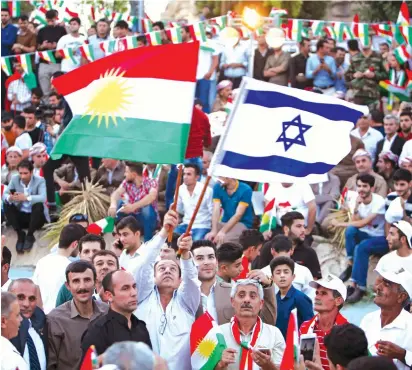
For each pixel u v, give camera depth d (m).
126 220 11.47
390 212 15.38
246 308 8.91
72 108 9.43
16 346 8.68
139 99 9.33
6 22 23.34
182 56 9.36
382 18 26.62
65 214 17.67
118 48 21.62
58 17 24.47
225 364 8.77
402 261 12.36
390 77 21.30
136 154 9.20
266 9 26.44
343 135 9.55
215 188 16.23
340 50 21.92
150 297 9.33
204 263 10.27
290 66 22.03
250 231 12.06
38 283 10.86
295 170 9.49
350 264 15.90
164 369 6.02
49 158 17.89
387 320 9.12
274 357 8.94
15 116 20.47
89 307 9.33
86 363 6.27
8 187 17.91
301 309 10.36
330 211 16.91
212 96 21.73
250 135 9.50
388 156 17.28
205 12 26.80
